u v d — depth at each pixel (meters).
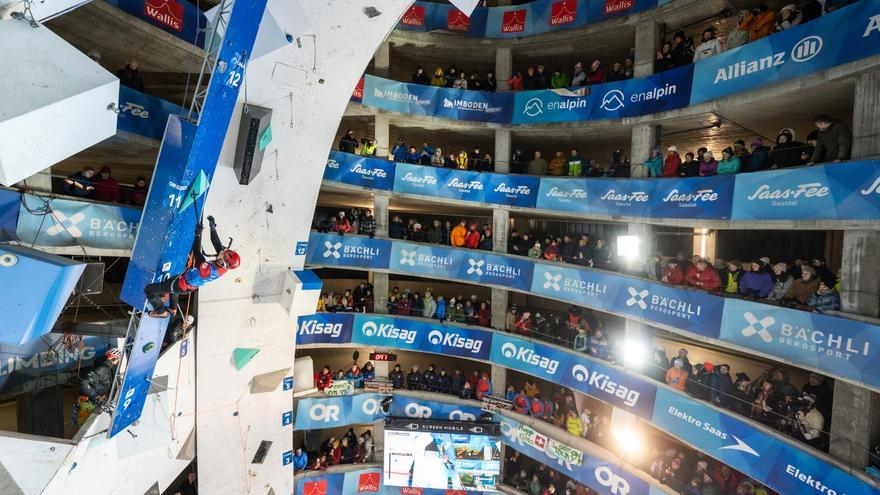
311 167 11.42
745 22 11.21
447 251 16.97
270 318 12.52
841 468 9.05
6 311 4.12
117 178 17.09
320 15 9.72
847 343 8.77
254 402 12.91
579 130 15.42
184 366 11.16
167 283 5.88
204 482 12.41
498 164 16.94
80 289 8.33
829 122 9.35
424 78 17.39
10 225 6.82
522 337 16.33
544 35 16.50
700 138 15.55
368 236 16.92
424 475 16.39
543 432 15.60
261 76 9.81
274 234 11.72
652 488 12.61
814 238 14.57
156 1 10.96
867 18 8.64
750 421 10.65
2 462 6.54
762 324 10.20
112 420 7.46
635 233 13.52
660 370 12.98
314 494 16.09
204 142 6.32
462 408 16.97
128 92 10.01
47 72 3.72
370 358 17.53
